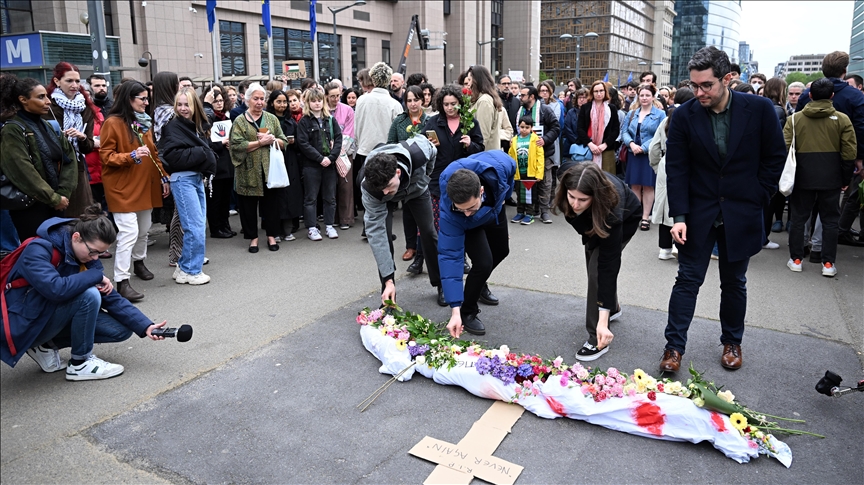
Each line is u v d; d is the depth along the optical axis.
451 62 46.84
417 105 5.96
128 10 23.98
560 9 90.81
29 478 2.58
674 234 3.52
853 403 3.21
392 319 3.83
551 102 9.41
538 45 61.53
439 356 3.46
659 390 2.99
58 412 3.13
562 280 5.44
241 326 4.36
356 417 3.09
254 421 3.05
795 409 3.15
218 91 7.40
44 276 3.18
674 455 2.78
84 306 3.38
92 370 3.50
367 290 5.18
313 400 3.27
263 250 6.68
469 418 3.09
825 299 4.88
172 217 6.19
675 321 3.54
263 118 6.42
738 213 3.39
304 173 6.95
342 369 3.64
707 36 132.50
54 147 4.40
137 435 2.93
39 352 3.57
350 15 37.78
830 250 5.48
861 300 4.85
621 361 3.72
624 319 4.44
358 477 2.61
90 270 3.40
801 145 5.38
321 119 6.99
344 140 7.21
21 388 3.41
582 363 3.69
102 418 3.08
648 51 114.00
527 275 5.61
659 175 5.93
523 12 58.97
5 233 4.53
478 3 50.38
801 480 2.59
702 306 4.73
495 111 6.73
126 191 4.83
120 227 4.86
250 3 30.38
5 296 3.24
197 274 5.43
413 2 40.72
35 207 4.29
